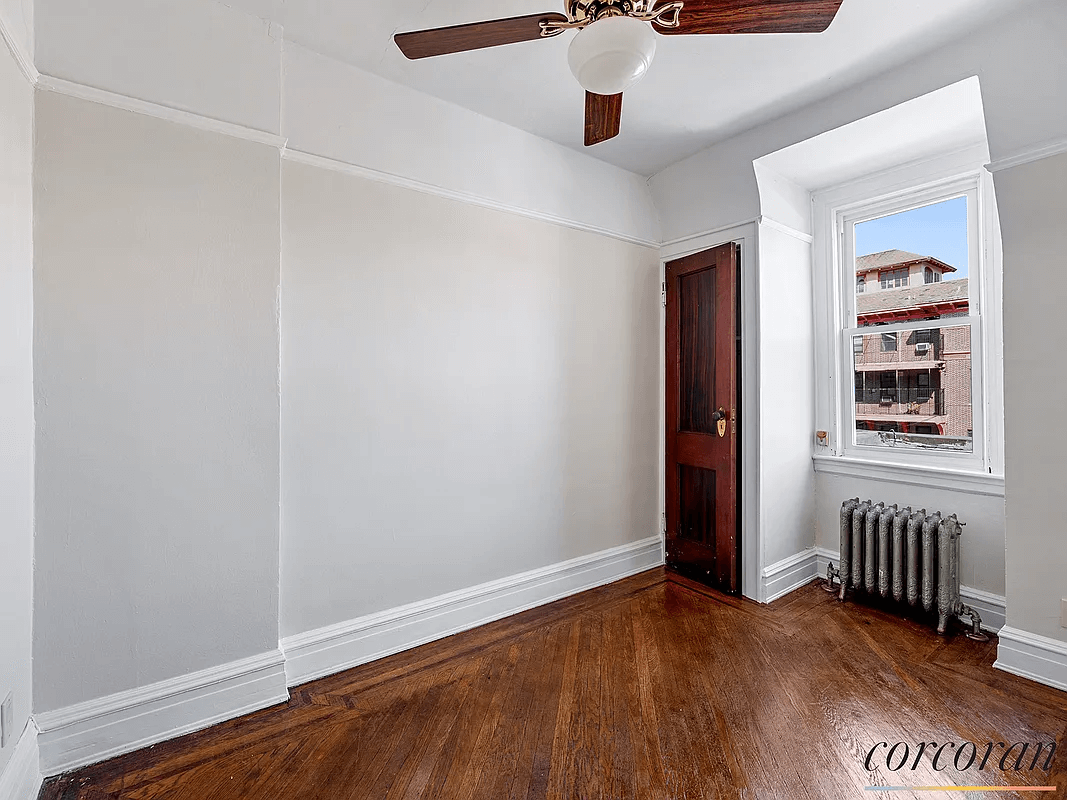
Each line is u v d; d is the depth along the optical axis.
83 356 1.66
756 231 2.96
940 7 1.87
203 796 1.55
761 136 2.76
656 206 3.46
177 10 1.80
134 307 1.74
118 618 1.72
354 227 2.27
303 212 2.14
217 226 1.88
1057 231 2.01
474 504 2.66
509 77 2.33
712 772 1.63
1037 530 2.10
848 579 2.93
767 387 2.97
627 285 3.33
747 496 3.00
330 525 2.23
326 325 2.20
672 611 2.81
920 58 2.17
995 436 2.60
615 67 1.36
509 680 2.15
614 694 2.05
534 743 1.77
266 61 1.97
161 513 1.79
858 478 3.12
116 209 1.71
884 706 1.95
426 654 2.38
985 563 2.61
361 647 2.29
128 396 1.73
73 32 1.63
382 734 1.82
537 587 2.90
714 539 3.18
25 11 1.52
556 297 2.98
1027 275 2.09
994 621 2.55
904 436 2.97
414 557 2.46
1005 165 2.05
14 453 1.48
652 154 3.08
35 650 1.60
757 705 1.96
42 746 1.60
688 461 3.33
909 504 2.89
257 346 1.97
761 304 2.94
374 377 2.33
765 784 1.57
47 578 1.62
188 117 1.81
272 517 2.01
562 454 3.02
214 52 1.86
